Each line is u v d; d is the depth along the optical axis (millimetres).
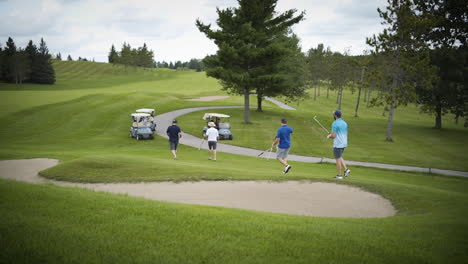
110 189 8781
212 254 3525
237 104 59156
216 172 10258
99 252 3445
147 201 5562
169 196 7922
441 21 34688
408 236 4414
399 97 30781
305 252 3697
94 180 9758
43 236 3732
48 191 5621
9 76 101000
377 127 40281
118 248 3555
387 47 31547
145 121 27984
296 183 9203
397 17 30938
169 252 3529
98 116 37531
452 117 66812
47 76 106188
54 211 4582
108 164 11320
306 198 7871
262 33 36625
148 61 159875
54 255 3332
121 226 4172
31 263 3158
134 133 27375
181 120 38938
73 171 10688
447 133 37719
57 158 14656
